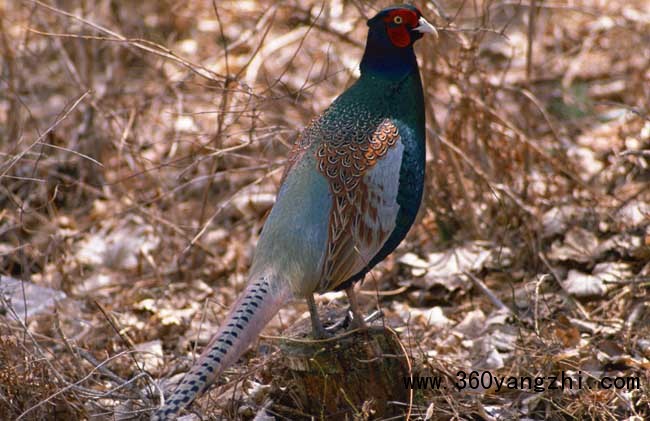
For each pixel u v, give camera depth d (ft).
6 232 39.52
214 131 40.75
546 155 36.52
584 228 35.40
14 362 26.94
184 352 31.53
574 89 46.93
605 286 32.24
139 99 44.11
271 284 23.90
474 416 26.76
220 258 38.06
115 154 43.45
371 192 25.36
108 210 41.52
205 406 27.27
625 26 48.55
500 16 52.75
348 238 25.11
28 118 44.24
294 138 38.58
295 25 43.42
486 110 36.68
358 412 24.98
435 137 36.35
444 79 38.47
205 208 40.06
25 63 45.96
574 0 52.85
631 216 35.14
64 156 43.19
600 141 42.39
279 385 27.07
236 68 46.93
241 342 22.58
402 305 33.68
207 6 54.60
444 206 36.86
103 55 50.83
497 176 37.55
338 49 49.06
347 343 25.48
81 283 36.81
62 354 31.04
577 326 30.30
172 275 37.27
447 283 33.96
